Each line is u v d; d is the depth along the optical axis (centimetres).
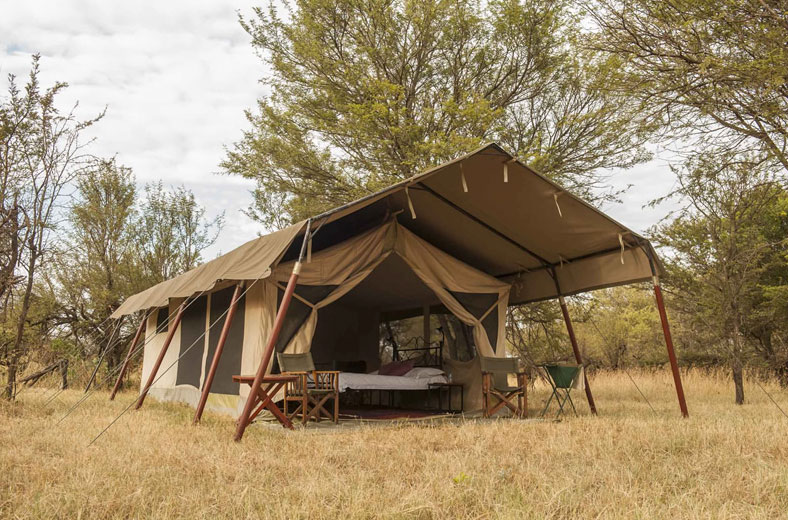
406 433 566
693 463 414
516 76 1311
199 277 775
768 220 1405
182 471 386
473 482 354
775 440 498
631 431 548
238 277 643
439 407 912
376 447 482
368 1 1230
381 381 797
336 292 743
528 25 1231
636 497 326
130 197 1547
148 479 360
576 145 1255
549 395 1203
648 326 1972
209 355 861
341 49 1295
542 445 491
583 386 777
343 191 1380
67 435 531
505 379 814
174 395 990
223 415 757
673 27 738
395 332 1061
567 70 1241
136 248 1591
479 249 876
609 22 794
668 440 489
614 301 2167
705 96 741
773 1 691
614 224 705
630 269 755
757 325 1397
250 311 739
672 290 1428
